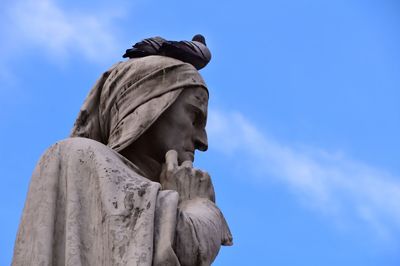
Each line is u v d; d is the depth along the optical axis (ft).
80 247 31.78
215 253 33.04
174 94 37.27
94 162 33.40
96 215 32.32
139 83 37.47
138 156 37.22
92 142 34.45
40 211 32.68
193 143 38.14
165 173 35.60
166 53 39.32
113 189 32.42
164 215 31.99
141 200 32.09
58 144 34.50
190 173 35.27
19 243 32.40
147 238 31.04
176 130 37.50
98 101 39.01
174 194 32.71
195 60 39.68
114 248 31.19
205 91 38.42
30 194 33.40
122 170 33.35
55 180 33.42
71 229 32.01
